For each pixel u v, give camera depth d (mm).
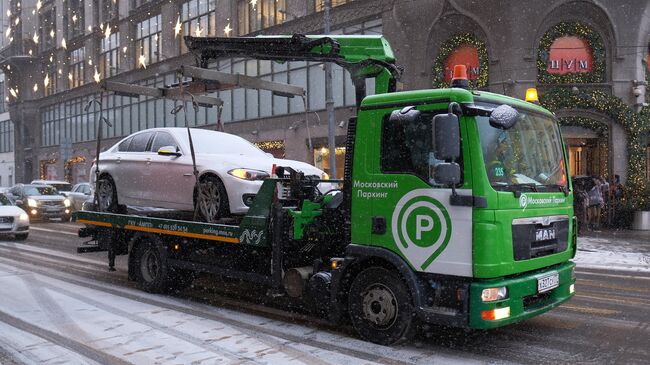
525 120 5613
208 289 8602
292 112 26062
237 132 28906
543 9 19000
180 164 8133
